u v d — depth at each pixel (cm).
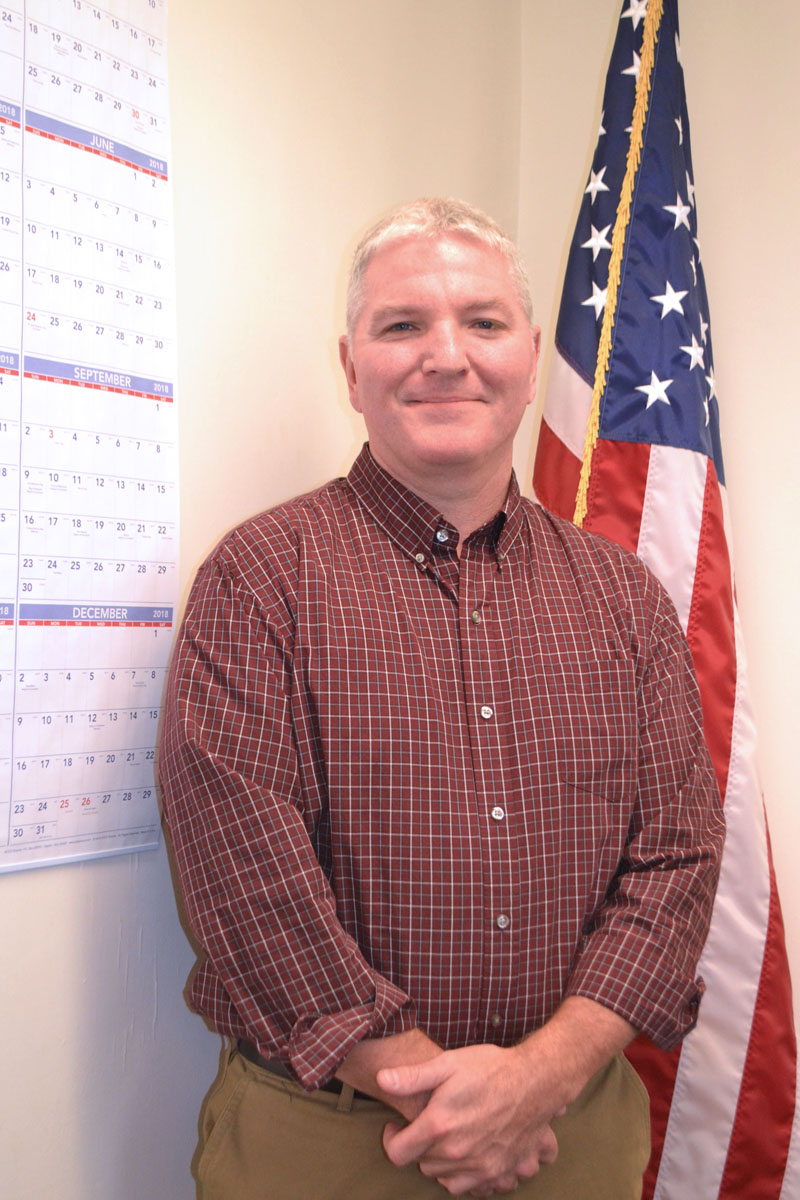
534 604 99
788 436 140
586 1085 88
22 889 91
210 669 86
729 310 146
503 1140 77
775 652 140
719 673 129
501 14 165
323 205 128
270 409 119
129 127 101
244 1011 78
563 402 139
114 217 99
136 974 101
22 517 91
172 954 105
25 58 91
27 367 91
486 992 86
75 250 95
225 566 91
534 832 89
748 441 144
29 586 91
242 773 82
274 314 120
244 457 115
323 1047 74
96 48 98
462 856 86
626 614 102
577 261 142
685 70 151
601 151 142
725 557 132
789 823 137
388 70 140
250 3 117
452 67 153
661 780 96
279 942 78
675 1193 122
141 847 101
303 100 125
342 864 85
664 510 132
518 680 94
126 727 100
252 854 79
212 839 80
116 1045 99
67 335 94
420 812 86
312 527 97
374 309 99
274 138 120
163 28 105
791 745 138
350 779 85
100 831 97
